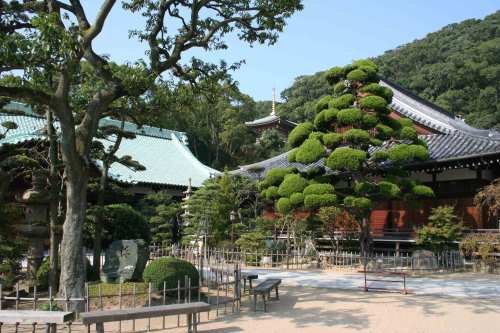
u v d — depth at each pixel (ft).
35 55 29.25
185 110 50.55
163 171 118.73
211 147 204.23
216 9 43.42
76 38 32.42
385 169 70.85
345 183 94.17
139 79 36.78
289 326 31.60
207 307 29.60
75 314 31.53
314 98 238.27
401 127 67.62
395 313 36.29
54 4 37.27
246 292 46.44
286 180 68.44
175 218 96.73
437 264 69.15
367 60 70.03
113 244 47.88
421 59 262.47
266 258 76.48
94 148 51.03
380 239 81.71
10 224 43.55
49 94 34.50
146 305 38.14
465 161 73.15
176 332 30.14
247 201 104.73
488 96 208.33
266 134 192.24
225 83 48.44
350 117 64.54
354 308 38.42
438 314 36.01
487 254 63.46
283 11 42.60
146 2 42.55
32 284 44.11
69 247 35.19
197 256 70.18
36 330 30.99
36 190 46.29
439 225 71.41
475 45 255.09
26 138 68.28
